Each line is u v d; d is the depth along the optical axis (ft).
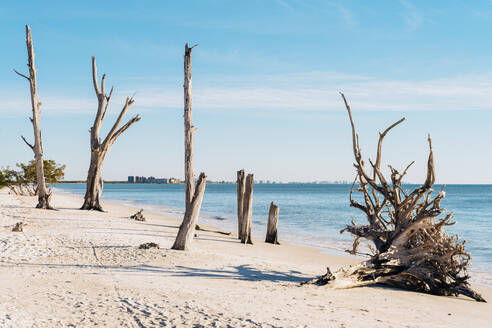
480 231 86.99
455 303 29.35
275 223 62.23
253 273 33.96
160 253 39.63
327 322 20.34
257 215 122.11
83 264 34.30
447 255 31.22
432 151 30.73
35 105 84.58
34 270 31.07
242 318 20.04
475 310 27.55
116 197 258.37
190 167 56.80
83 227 58.03
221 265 36.45
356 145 36.32
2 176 155.12
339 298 26.99
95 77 91.35
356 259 48.67
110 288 26.04
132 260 36.47
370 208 35.96
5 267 31.63
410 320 22.81
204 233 66.33
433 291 31.96
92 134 92.79
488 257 55.11
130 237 50.52
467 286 31.76
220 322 19.30
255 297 25.21
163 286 27.20
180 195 299.99
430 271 31.96
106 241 45.78
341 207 161.48
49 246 41.42
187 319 19.70
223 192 393.50
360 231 35.06
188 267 34.78
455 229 91.25
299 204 185.37
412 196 32.19
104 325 18.74
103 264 34.58
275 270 36.14
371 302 26.76
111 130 92.84
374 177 34.99
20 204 97.81
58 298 23.21
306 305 24.00
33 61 82.74
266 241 62.39
